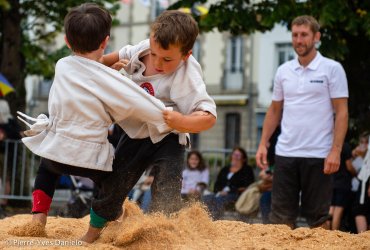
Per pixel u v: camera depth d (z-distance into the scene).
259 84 35.03
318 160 6.43
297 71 6.55
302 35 6.40
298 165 6.50
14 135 11.47
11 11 13.84
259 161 6.86
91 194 10.16
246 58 35.50
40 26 16.31
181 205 4.57
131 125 4.19
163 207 4.32
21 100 14.37
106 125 4.09
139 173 4.29
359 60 11.30
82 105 4.00
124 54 4.45
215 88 36.66
